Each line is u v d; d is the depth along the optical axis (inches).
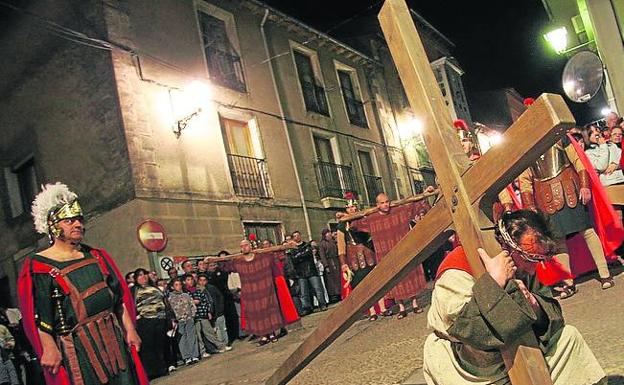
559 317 75.3
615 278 223.0
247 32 665.0
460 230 64.7
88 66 509.0
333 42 799.7
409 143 941.8
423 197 293.7
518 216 72.8
